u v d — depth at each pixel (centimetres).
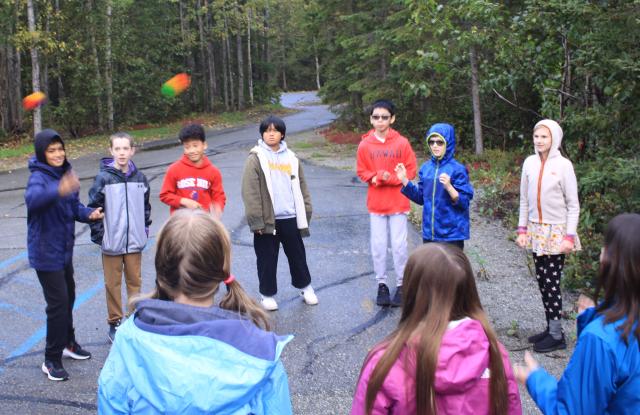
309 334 499
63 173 403
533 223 457
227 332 179
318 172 1380
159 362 170
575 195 437
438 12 1047
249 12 3953
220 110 3928
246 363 176
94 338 500
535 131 447
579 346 200
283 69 7281
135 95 3011
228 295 198
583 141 744
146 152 1939
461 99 1589
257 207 521
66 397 400
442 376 185
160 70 3256
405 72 1589
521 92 1327
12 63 2539
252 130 2642
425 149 1631
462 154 1452
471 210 916
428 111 1714
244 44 4366
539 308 540
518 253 705
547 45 759
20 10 2141
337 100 2281
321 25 2198
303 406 387
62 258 409
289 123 2930
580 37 665
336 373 432
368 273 657
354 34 2052
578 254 612
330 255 723
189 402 167
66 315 418
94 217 425
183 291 185
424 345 189
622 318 196
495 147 1498
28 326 527
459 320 197
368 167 550
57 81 2934
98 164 1689
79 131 2778
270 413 180
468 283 201
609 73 643
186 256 182
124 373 177
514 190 1012
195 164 511
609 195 606
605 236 210
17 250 768
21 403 391
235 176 1336
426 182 504
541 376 216
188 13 3703
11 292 614
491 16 845
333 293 596
